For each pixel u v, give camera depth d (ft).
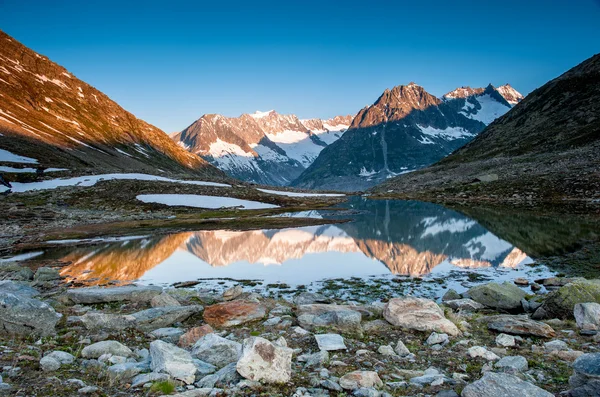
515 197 237.25
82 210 218.59
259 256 115.44
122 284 82.69
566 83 501.15
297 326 45.09
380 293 71.97
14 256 115.14
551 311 47.85
